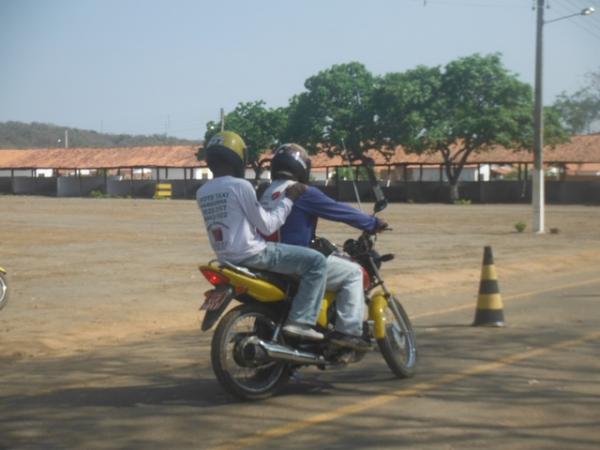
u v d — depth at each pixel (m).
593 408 7.16
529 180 67.75
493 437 6.36
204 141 80.31
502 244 25.66
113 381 8.59
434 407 7.24
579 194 62.56
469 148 65.75
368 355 9.62
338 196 68.88
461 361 9.16
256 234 7.45
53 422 7.02
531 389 7.83
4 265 19.97
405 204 62.44
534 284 16.55
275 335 7.46
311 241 7.83
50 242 26.33
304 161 7.90
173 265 19.95
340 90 68.50
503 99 64.31
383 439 6.36
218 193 7.40
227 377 7.31
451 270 18.62
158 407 7.43
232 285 7.26
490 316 11.41
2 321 12.70
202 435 6.56
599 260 21.38
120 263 20.39
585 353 9.50
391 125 67.44
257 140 77.25
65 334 11.72
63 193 83.69
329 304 7.77
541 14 30.16
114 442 6.43
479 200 65.56
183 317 13.05
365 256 8.13
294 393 7.83
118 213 45.38
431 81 65.56
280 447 6.22
